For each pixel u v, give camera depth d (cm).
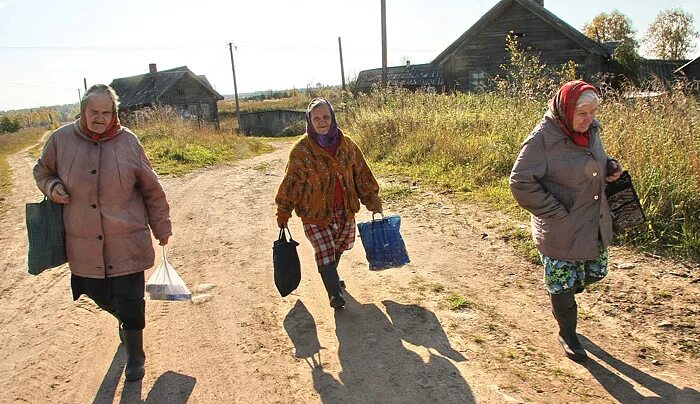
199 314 472
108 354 407
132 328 365
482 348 386
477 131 1125
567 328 369
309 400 338
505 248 583
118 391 357
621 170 347
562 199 347
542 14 2062
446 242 619
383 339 406
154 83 4278
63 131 351
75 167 342
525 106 986
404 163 1084
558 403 319
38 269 345
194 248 670
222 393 350
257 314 466
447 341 397
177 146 1576
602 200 346
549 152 342
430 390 338
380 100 1535
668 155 620
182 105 4272
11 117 6481
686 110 712
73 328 454
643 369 352
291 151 444
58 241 349
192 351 407
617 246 548
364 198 474
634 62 2027
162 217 376
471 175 895
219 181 1159
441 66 2333
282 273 451
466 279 512
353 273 550
